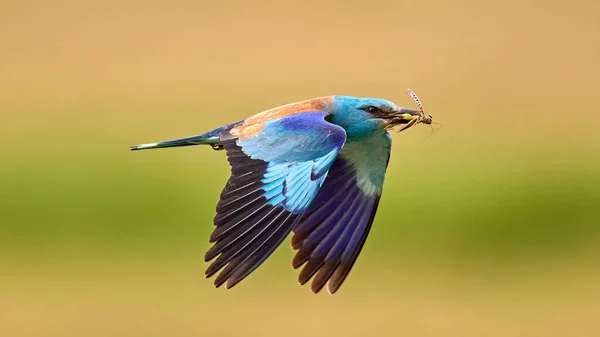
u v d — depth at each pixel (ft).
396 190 62.95
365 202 36.83
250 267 30.55
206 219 60.70
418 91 79.97
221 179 63.62
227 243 30.83
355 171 37.06
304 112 35.42
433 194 63.21
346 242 36.17
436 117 74.95
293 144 33.55
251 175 32.89
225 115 74.33
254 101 77.15
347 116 36.83
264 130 34.22
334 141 33.76
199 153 66.74
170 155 66.80
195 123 72.74
